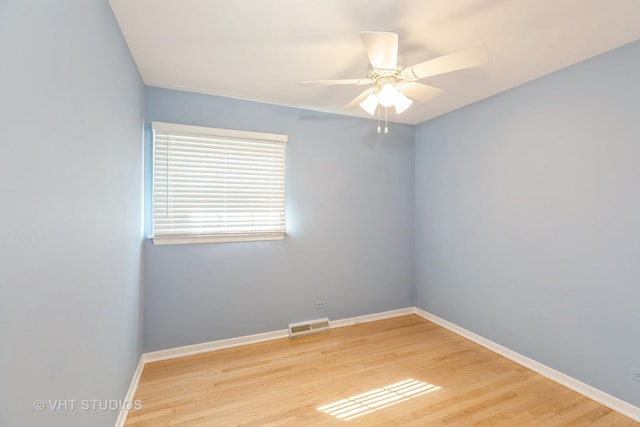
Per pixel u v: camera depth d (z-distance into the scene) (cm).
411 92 199
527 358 237
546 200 224
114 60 155
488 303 271
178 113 253
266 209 285
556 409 187
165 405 190
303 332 299
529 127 236
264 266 287
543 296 226
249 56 201
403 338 293
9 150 72
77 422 111
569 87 210
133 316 204
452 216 311
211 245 266
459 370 233
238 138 273
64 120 99
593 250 196
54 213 93
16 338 75
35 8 82
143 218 241
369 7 151
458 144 303
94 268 127
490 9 152
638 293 175
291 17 159
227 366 237
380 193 345
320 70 221
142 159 236
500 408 188
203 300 263
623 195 182
